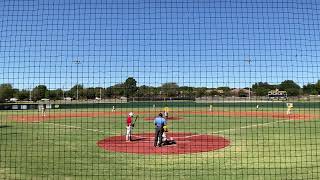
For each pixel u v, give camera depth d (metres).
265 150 19.00
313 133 26.75
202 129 30.58
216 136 25.56
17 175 13.46
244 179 12.90
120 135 26.77
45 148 20.09
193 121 39.28
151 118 45.28
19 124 36.91
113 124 36.47
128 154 18.05
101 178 13.09
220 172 13.98
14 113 50.19
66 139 24.22
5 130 30.84
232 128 31.39
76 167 14.93
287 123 36.22
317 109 50.91
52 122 39.34
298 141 22.36
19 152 18.62
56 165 15.31
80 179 12.92
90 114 49.12
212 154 17.89
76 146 20.89
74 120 42.28
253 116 45.44
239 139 23.78
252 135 25.75
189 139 23.81
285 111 52.22
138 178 13.11
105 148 20.08
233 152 18.45
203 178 13.05
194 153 18.19
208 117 43.12
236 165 15.23
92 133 28.19
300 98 35.75
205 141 22.80
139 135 26.94
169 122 38.56
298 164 15.34
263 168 14.65
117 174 13.73
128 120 23.42
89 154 18.05
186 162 15.95
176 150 19.17
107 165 15.38
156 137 20.61
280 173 13.76
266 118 42.88
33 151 18.98
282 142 22.02
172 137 24.55
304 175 13.41
